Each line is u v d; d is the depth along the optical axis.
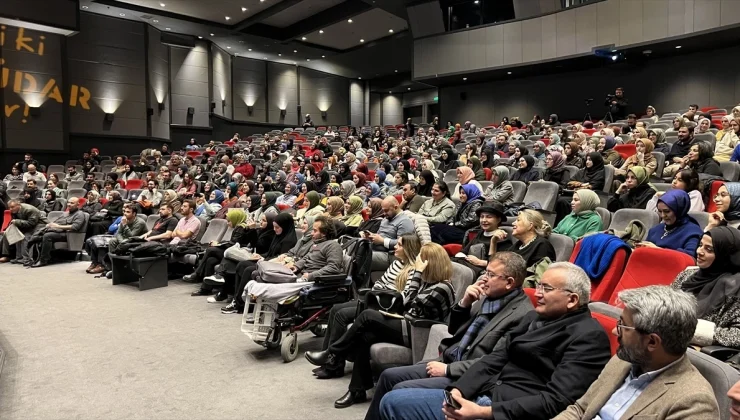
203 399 2.98
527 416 1.78
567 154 6.83
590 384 1.77
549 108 16.44
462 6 16.39
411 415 2.07
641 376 1.52
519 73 16.20
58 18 13.45
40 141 14.49
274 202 7.33
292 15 18.39
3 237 7.99
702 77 13.30
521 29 14.93
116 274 6.19
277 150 13.96
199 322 4.54
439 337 2.66
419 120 27.06
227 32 18.62
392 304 2.99
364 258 4.21
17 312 4.87
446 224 5.12
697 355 1.62
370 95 27.06
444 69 16.66
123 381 3.24
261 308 3.67
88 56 15.64
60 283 6.27
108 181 10.43
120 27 16.36
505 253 2.38
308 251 4.48
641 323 1.44
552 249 3.40
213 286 5.59
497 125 16.30
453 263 3.30
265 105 23.11
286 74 23.78
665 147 6.78
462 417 1.89
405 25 18.84
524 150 7.79
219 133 20.66
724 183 3.97
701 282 2.44
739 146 5.52
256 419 2.73
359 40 20.70
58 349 3.82
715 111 11.11
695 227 3.32
